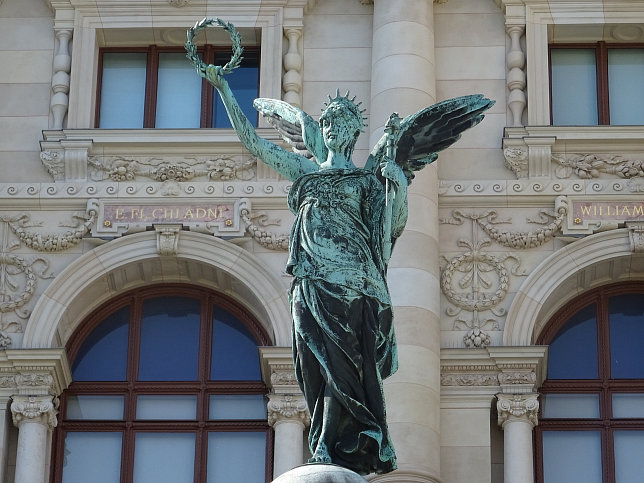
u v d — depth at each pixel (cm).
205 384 2758
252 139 1491
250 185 2817
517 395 2669
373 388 1398
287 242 2783
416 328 2670
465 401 2678
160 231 2777
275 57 2914
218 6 2941
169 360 2777
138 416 2744
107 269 2769
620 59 2939
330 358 1395
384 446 1394
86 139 2838
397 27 2888
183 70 2953
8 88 2911
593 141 2823
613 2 2922
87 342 2786
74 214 2812
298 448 2656
